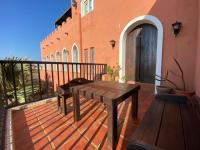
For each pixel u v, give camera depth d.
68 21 9.17
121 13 4.88
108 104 1.44
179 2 3.33
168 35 3.58
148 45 4.54
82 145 1.49
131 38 4.94
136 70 4.92
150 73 4.56
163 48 3.70
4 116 2.13
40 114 2.35
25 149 1.42
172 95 1.84
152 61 4.48
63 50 10.50
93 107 2.65
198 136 0.97
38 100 2.96
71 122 2.04
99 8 5.95
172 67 3.54
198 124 1.15
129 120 2.06
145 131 1.03
